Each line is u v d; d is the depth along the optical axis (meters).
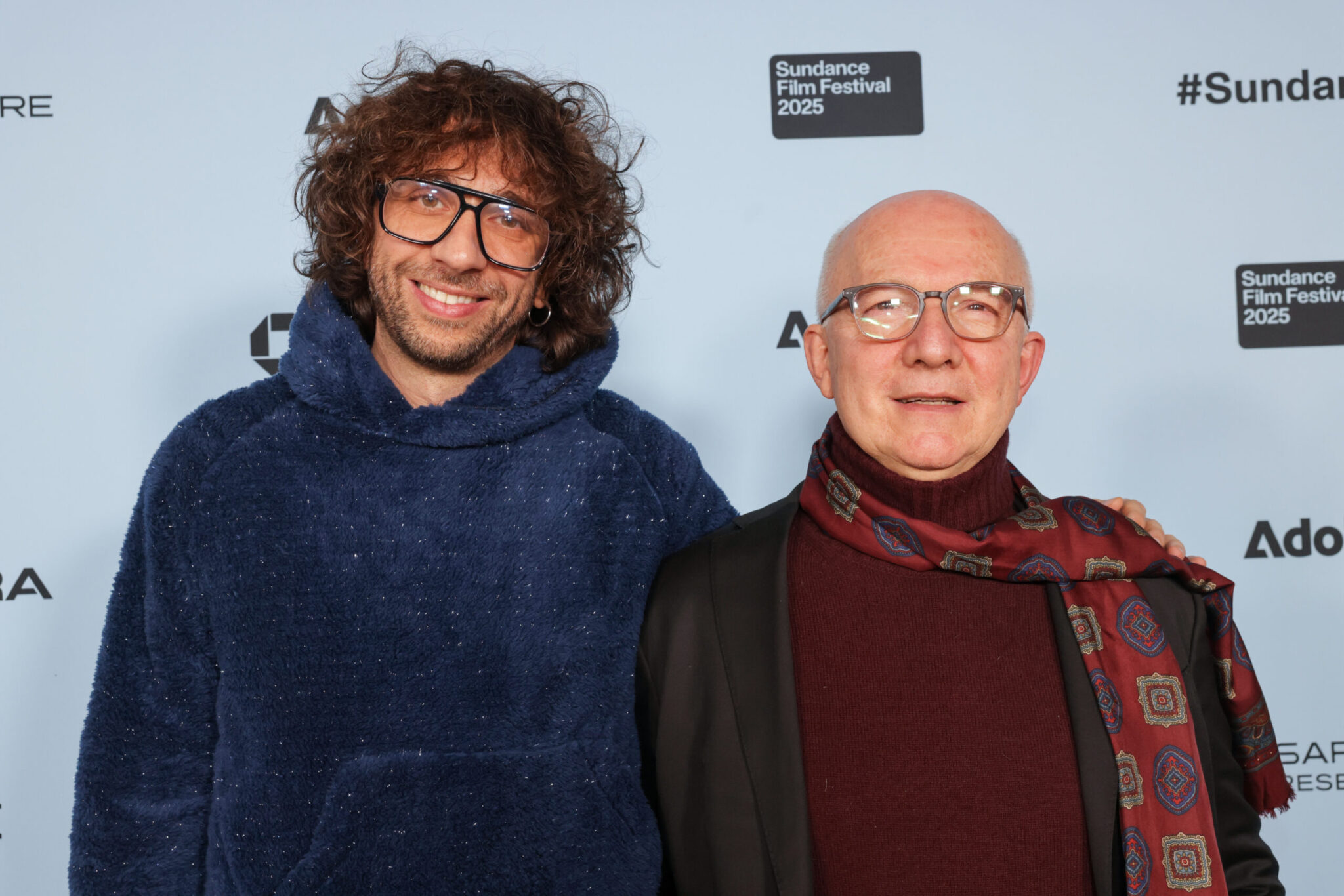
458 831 0.95
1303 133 1.89
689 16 1.85
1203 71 1.88
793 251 1.86
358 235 1.09
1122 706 1.01
